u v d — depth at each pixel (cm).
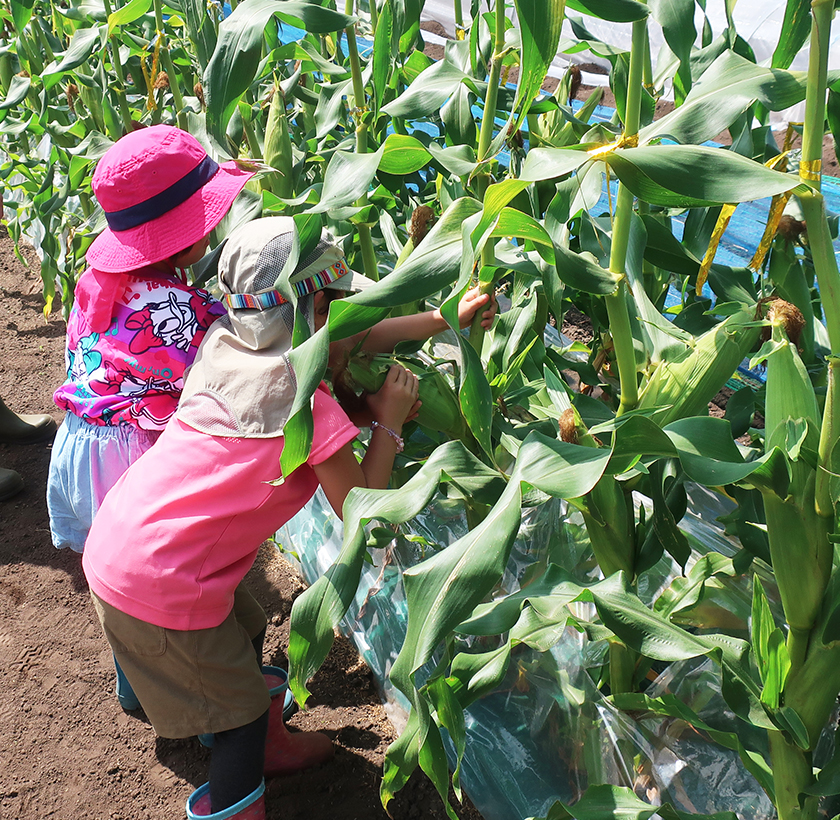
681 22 152
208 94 169
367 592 218
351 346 160
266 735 166
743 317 127
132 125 269
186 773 192
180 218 160
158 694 156
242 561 156
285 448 123
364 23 272
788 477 104
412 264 123
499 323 179
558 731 165
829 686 115
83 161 277
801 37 119
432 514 206
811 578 109
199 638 150
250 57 165
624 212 117
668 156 98
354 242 240
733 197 94
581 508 138
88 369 168
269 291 141
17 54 317
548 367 171
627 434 110
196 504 145
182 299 164
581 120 214
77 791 190
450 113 183
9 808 186
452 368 191
